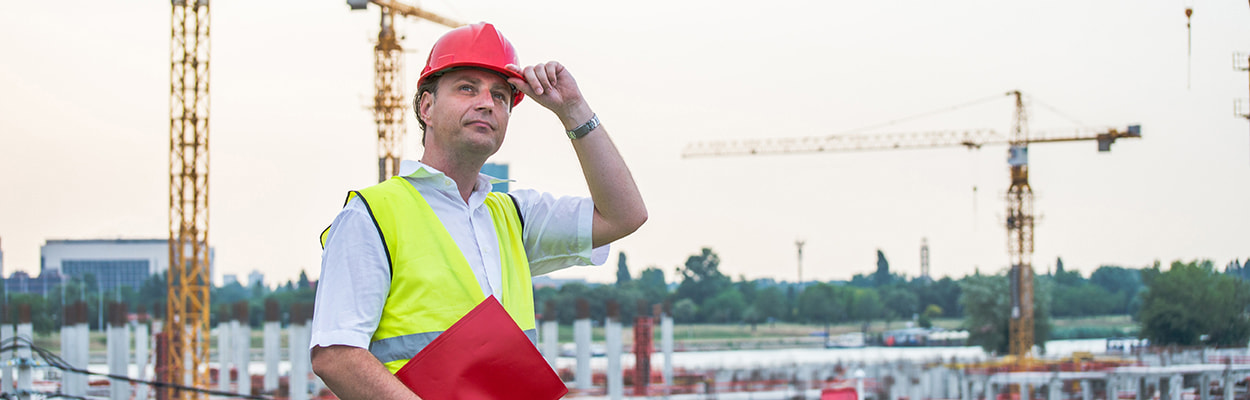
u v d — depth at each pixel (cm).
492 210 318
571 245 332
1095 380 5325
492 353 279
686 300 13462
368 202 285
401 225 285
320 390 4572
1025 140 8688
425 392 274
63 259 17000
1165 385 4831
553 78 312
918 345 11431
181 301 5028
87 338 4347
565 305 11994
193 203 5028
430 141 305
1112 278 13925
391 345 280
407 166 303
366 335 274
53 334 11331
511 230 321
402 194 291
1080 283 13550
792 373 5828
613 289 12619
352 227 280
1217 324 6306
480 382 278
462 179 304
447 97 298
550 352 4441
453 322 282
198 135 5041
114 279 17038
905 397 4441
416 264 282
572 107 319
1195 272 6706
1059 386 4609
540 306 11844
